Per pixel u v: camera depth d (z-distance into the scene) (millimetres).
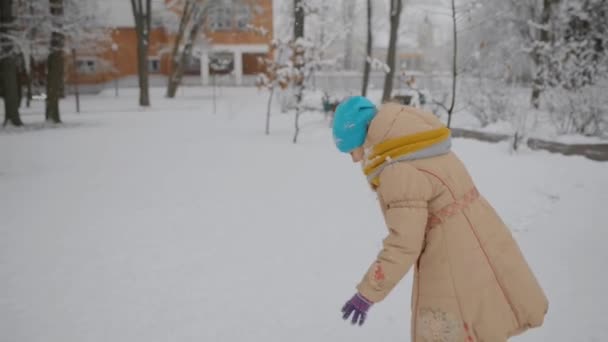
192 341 3029
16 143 13258
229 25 48906
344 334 3098
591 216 5359
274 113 22297
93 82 47375
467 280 2016
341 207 6195
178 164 9703
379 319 3281
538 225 5129
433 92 16891
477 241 2035
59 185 7816
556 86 12406
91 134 15383
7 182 8070
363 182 7672
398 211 1956
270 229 5297
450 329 2031
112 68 45719
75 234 5207
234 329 3170
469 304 2012
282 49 13570
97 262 4383
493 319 2014
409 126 2039
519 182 7043
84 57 43094
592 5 15570
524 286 2061
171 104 31438
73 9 20500
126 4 49531
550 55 13000
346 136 2143
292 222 5555
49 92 19266
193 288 3803
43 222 5680
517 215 5492
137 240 4988
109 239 5027
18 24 17297
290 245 4758
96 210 6219
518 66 19453
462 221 2037
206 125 17828
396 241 1936
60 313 3418
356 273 4043
